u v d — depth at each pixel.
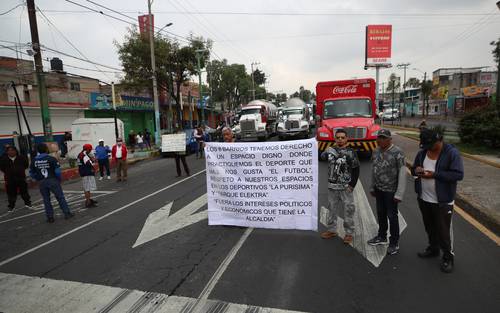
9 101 19.23
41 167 6.89
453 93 55.66
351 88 13.49
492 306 3.18
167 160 18.22
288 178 5.38
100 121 18.50
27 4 12.93
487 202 6.09
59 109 21.61
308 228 5.36
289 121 21.02
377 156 4.49
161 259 4.64
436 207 3.92
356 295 3.47
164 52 25.47
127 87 26.83
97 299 3.67
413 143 16.62
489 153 11.91
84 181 8.13
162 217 6.73
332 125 12.01
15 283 4.18
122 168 13.09
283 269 4.13
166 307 3.43
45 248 5.41
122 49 25.59
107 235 5.84
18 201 9.80
